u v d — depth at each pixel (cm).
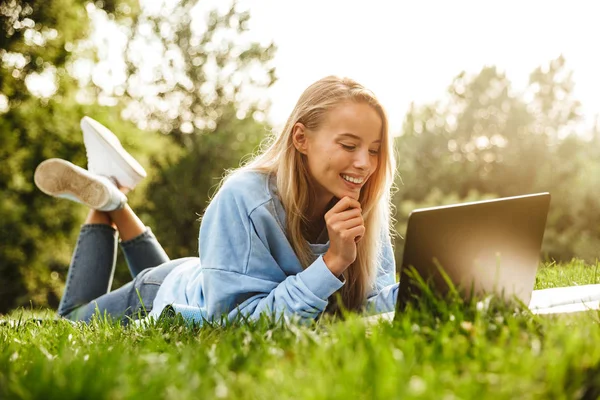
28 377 125
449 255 183
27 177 1681
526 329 157
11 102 1675
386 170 235
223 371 128
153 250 332
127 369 132
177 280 278
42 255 1742
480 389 108
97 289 319
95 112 1780
